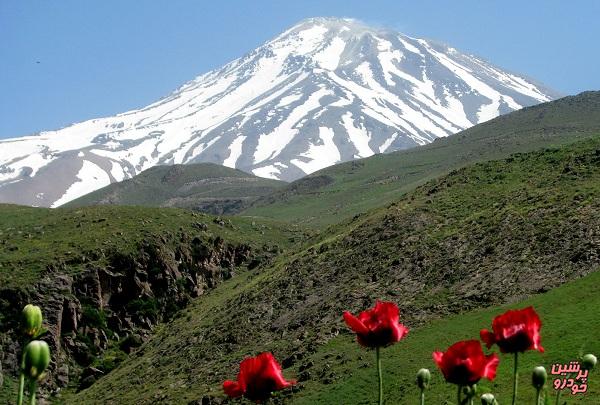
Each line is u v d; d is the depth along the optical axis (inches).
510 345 238.5
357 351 1756.9
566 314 1483.8
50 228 3799.2
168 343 2738.7
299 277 2620.6
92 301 3208.7
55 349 2901.1
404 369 1526.8
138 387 2358.5
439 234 2411.4
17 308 2967.5
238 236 4141.2
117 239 3580.2
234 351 2268.7
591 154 2630.4
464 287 1964.8
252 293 2738.7
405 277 2198.6
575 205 2146.9
